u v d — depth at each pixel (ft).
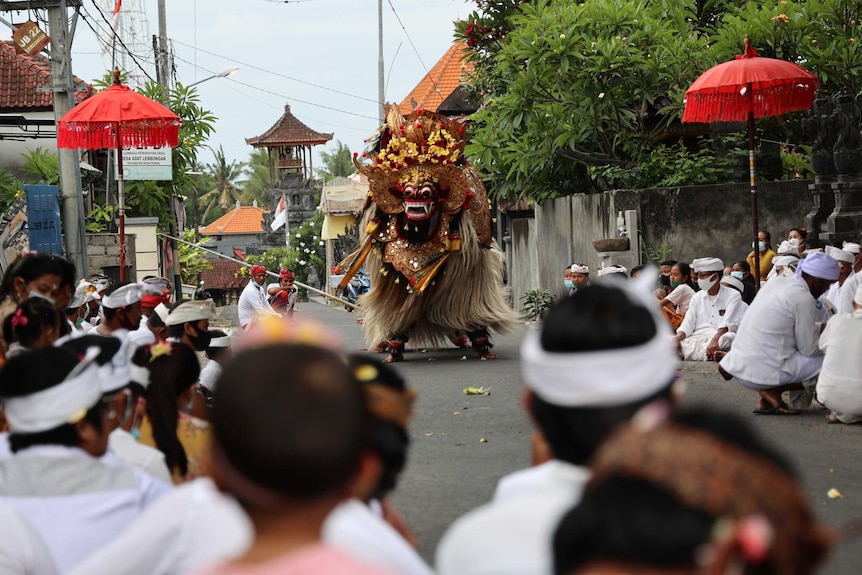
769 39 64.23
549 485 10.18
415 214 52.75
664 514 6.47
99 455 14.21
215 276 236.43
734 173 67.05
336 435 7.65
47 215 64.03
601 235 67.31
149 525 11.18
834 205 55.98
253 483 7.61
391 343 56.59
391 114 55.57
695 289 57.41
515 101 69.87
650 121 73.36
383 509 14.56
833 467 29.63
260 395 7.66
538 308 76.28
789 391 37.93
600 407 9.59
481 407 40.91
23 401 13.48
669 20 71.26
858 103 59.41
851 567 21.35
